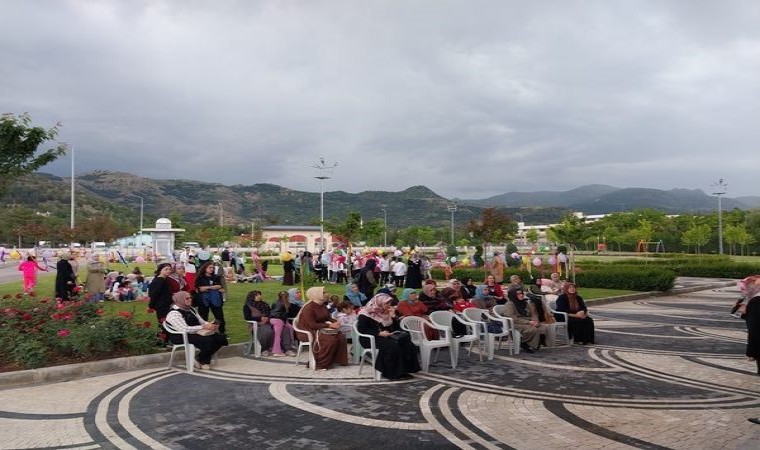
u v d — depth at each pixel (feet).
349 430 22.03
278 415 24.06
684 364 34.91
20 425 22.63
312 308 34.73
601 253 245.45
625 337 46.11
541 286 59.00
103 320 35.04
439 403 25.95
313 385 29.53
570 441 20.76
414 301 39.47
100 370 31.91
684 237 239.09
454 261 114.52
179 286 39.65
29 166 40.09
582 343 42.39
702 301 81.00
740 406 25.40
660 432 21.74
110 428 22.26
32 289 63.41
